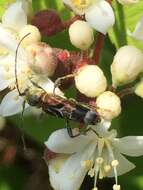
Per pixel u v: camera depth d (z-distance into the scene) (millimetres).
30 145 94
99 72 73
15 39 77
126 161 77
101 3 76
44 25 79
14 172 95
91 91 73
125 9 81
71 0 77
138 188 86
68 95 79
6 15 78
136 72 74
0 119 94
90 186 90
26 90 75
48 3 83
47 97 74
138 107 87
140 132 87
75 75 74
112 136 75
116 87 76
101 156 77
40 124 85
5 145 95
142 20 71
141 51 80
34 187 94
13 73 78
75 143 75
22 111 77
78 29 76
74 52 78
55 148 74
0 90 78
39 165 95
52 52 76
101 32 75
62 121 85
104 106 72
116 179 75
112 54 84
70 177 76
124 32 81
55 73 76
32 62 76
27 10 80
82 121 72
